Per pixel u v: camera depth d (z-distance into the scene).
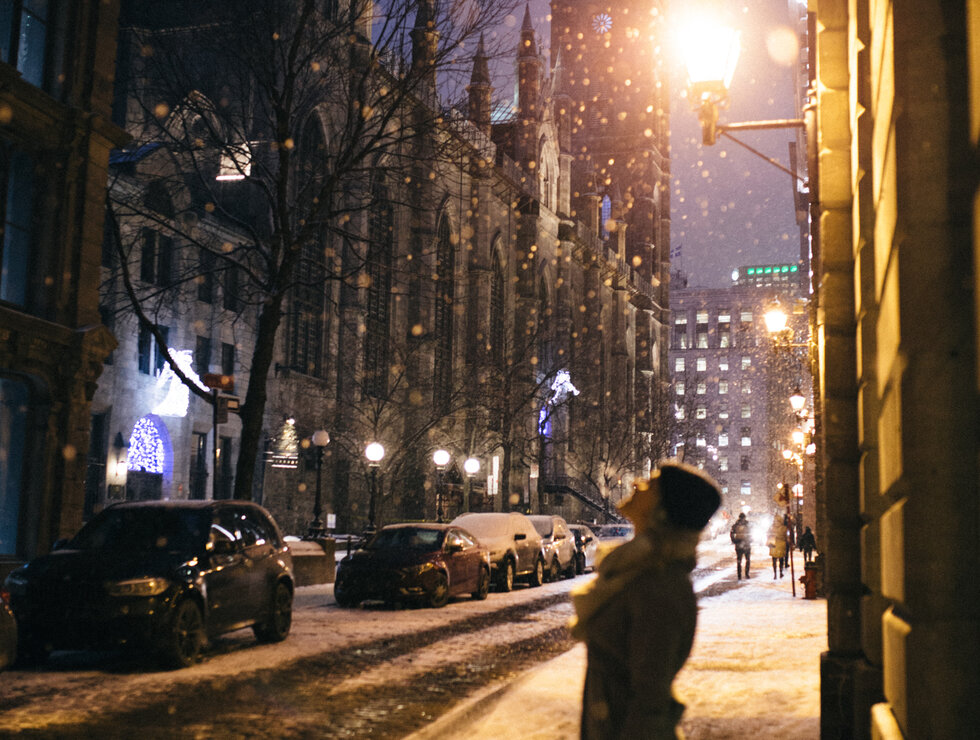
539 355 81.19
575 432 80.12
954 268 3.12
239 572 12.44
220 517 12.66
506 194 80.38
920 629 3.18
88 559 11.20
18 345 18.94
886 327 4.13
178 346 40.41
